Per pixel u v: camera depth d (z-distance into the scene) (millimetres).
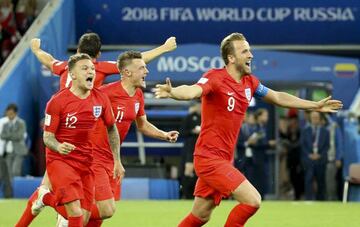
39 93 43719
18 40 48469
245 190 19016
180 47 42719
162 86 17828
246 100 19656
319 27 48156
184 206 35344
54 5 45906
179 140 43094
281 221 29188
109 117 19781
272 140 41344
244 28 48188
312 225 27984
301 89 42750
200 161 19453
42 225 27016
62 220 19859
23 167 41625
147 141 42938
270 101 20219
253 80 19891
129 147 42875
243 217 19047
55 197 19234
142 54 21969
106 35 48062
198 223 19922
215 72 19406
